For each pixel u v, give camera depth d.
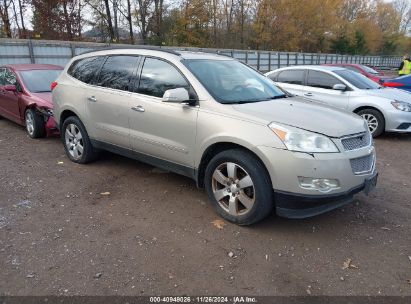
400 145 7.92
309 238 3.77
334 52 57.12
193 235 3.78
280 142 3.53
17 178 5.26
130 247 3.54
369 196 4.88
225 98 4.20
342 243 3.69
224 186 4.02
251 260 3.38
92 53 5.68
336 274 3.20
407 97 8.57
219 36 43.44
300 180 3.48
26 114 7.58
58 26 30.02
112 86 5.14
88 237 3.70
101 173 5.50
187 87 4.32
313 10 49.12
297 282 3.09
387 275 3.20
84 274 3.12
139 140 4.79
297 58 35.53
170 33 39.06
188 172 4.38
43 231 3.80
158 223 4.02
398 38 77.00
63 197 4.65
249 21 45.16
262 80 5.13
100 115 5.26
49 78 8.23
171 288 2.98
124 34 38.50
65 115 6.00
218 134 3.90
